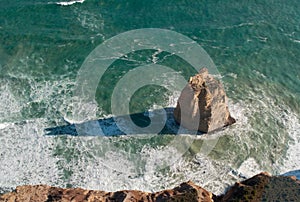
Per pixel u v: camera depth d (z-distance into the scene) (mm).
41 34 67250
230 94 60469
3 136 54531
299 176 51562
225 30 69688
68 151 53156
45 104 58219
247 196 42906
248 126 56531
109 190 49438
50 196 42406
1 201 41188
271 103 59906
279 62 65812
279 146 54781
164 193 43250
